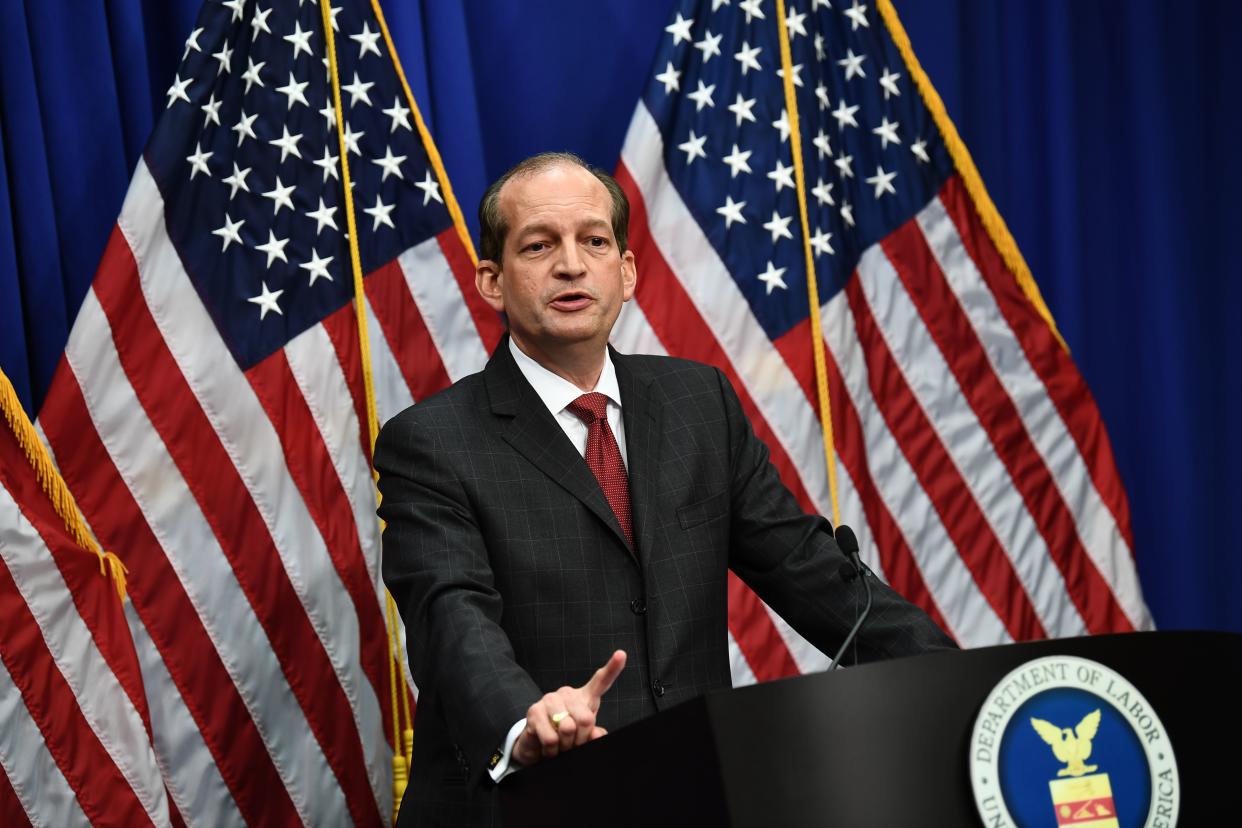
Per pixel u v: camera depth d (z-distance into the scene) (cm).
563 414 854
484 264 880
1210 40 1636
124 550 1177
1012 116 1573
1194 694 558
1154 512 1591
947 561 1387
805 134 1394
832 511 1346
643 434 848
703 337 1341
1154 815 538
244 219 1252
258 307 1246
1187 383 1596
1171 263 1598
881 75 1444
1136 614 1411
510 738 641
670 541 819
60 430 1167
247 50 1277
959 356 1417
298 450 1245
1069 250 1554
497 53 1459
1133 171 1606
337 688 1238
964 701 535
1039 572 1399
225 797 1188
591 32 1485
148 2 1359
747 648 1327
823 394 1348
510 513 805
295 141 1281
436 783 791
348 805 1233
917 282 1418
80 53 1303
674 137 1371
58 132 1291
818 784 523
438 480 804
